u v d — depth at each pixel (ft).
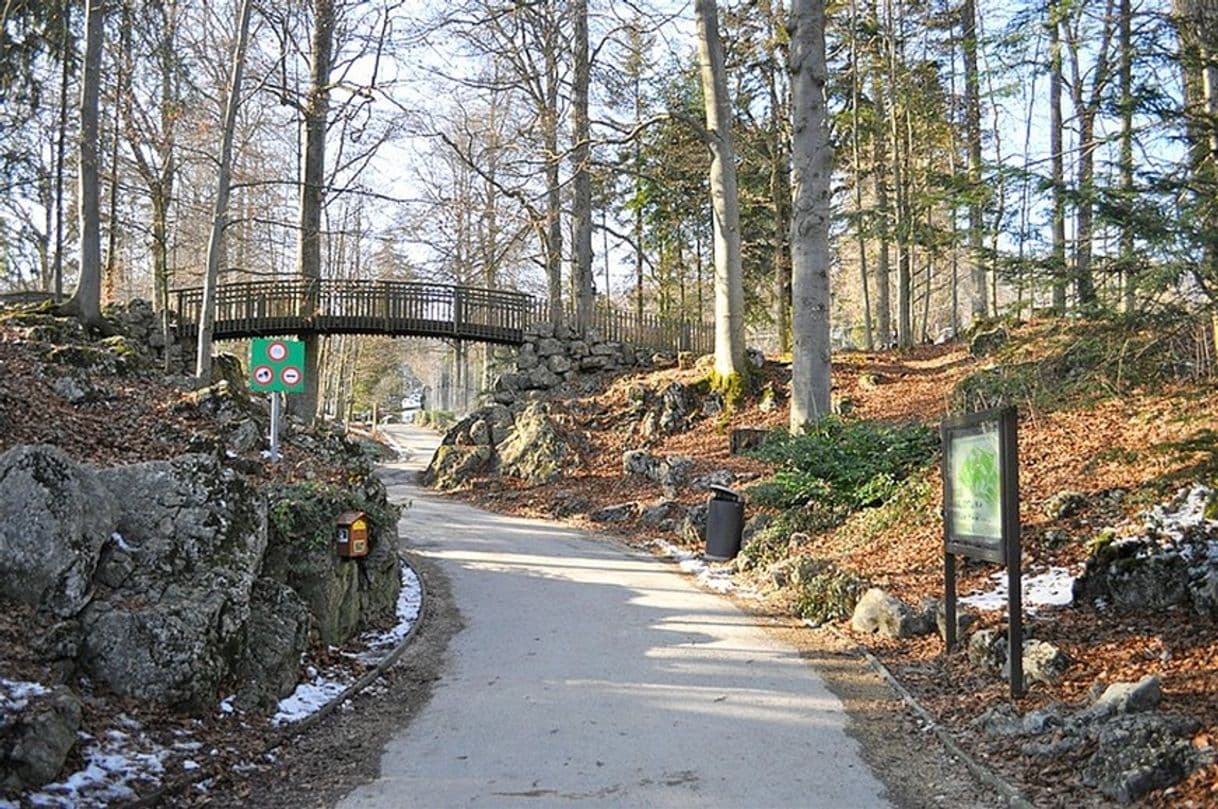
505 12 73.36
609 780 18.83
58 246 70.38
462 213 107.34
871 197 118.01
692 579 42.34
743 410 69.82
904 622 29.94
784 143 99.45
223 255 98.48
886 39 84.38
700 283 127.75
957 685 24.79
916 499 41.39
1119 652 23.56
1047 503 35.37
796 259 50.65
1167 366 23.38
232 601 22.07
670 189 94.17
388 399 244.63
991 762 19.17
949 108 88.79
